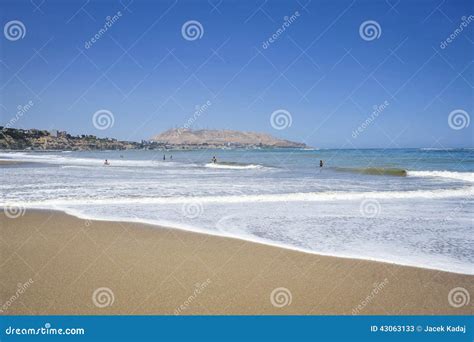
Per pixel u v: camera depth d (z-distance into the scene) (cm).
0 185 2017
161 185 2042
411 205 1404
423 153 7262
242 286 638
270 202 1455
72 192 1714
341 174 2866
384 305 578
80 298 593
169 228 1014
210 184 2111
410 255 791
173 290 621
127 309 564
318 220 1132
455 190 1778
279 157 6419
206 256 781
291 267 721
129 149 14038
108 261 748
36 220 1100
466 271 698
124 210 1272
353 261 753
